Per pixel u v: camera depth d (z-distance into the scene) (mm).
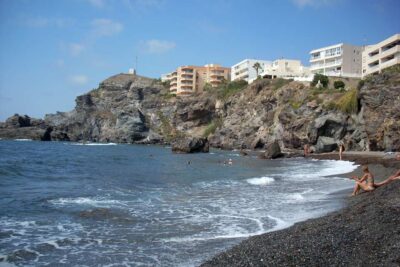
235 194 23766
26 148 88875
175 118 148375
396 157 42750
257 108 111688
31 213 17094
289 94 101312
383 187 20750
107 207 18844
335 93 84375
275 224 15469
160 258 11258
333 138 73188
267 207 19188
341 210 16203
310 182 29844
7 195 22094
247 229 14719
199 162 55844
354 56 117062
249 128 107938
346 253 10086
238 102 123500
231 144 107750
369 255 9812
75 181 30328
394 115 56812
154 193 24234
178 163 53750
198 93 151375
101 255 11523
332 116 73375
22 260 10938
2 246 12102
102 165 48281
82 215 16844
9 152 70875
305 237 11766
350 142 70438
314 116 79875
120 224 15445
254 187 27328
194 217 16859
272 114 103000
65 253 11664
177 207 19250
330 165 47844
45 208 18266
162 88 184250
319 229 12500
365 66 99750
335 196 21906
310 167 45875
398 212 13469
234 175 36812
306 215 16984
